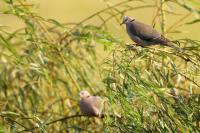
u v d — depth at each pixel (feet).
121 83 39.75
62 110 48.88
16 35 45.83
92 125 47.11
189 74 41.16
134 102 39.86
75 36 46.55
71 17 106.73
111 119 40.81
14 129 43.98
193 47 41.22
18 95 48.98
